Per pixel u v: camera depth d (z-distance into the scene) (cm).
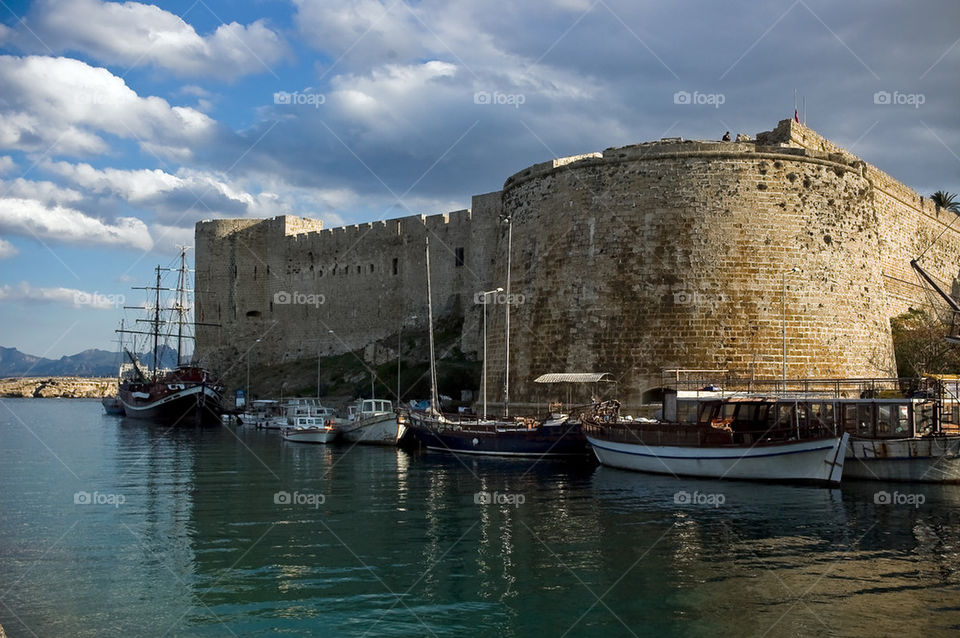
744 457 3025
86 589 1797
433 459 4109
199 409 7506
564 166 4309
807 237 3938
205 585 1819
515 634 1527
